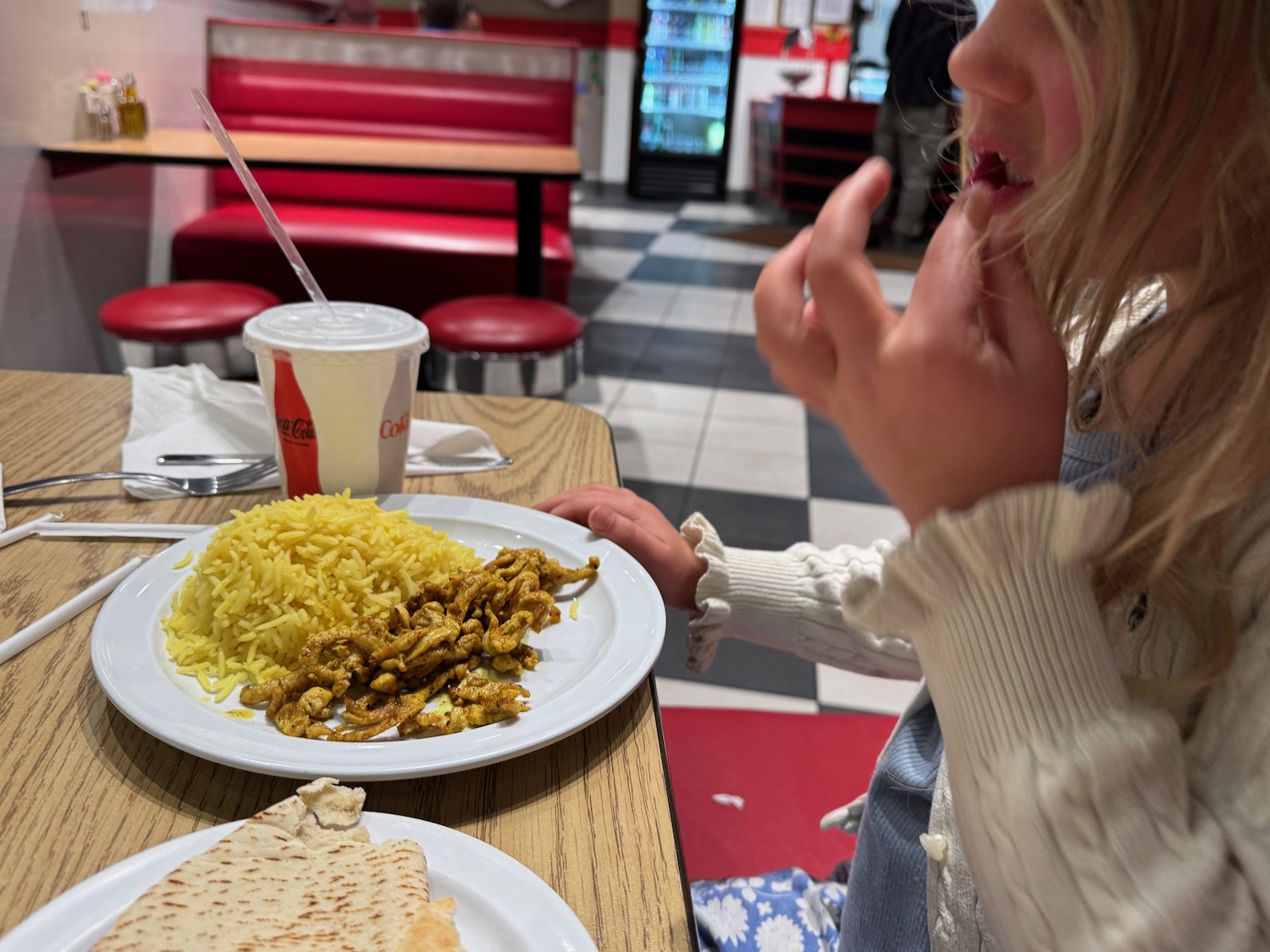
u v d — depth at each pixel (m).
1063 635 0.44
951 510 0.46
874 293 0.46
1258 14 0.40
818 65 8.80
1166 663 0.52
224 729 0.54
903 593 0.47
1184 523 0.44
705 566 0.91
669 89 9.05
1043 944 0.43
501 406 1.17
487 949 0.41
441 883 0.43
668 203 9.00
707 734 1.18
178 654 0.63
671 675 2.01
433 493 0.94
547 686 0.63
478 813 0.53
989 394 0.44
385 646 0.61
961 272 0.46
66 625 0.68
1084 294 0.50
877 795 0.76
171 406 1.05
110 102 2.79
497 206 3.96
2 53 2.33
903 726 0.77
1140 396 0.53
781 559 0.94
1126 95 0.41
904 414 0.45
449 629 0.63
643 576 0.74
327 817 0.47
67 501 0.88
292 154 2.72
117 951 0.37
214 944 0.38
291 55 3.71
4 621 0.68
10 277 2.43
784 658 2.11
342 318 0.88
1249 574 0.46
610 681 0.60
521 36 8.89
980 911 0.61
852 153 7.65
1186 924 0.41
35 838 0.49
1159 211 0.43
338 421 0.83
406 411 0.88
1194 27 0.40
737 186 9.26
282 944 0.38
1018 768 0.43
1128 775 0.42
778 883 0.91
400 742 0.54
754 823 1.05
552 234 3.83
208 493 0.90
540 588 0.74
